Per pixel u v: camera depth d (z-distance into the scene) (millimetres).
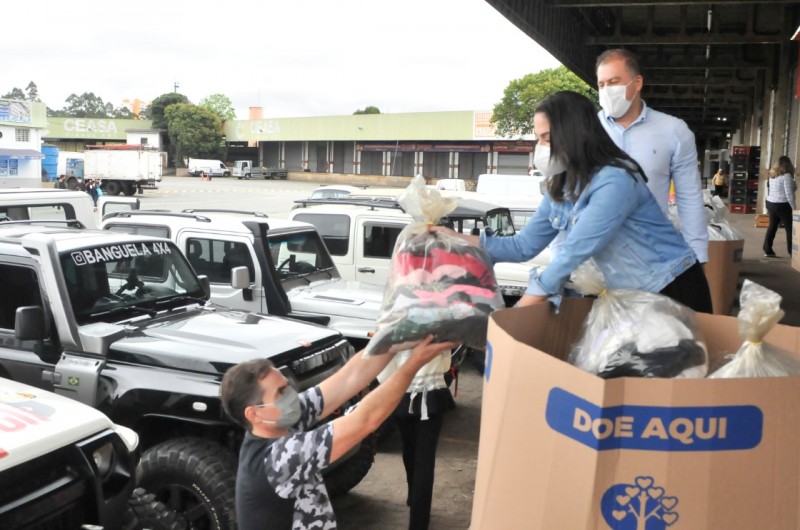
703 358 1960
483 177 15672
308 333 4875
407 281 2377
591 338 2104
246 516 2404
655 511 1448
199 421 4027
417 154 70750
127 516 3469
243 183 69688
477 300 2332
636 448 1439
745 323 1694
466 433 6438
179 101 92438
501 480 1681
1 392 3500
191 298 5312
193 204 39469
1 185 46469
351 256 8523
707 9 21828
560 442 1518
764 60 26531
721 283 7770
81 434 3230
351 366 2598
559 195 2703
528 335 2193
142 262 5074
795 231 10922
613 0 15961
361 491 5227
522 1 14148
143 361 4262
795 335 1922
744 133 40594
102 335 4340
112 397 4195
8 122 47188
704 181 43250
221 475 3844
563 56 18328
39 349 4402
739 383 1431
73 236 4988
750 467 1453
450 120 67250
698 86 35469
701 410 1427
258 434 2398
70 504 3129
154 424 4262
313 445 2305
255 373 2383
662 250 2666
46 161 52594
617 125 3680
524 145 64375
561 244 2732
